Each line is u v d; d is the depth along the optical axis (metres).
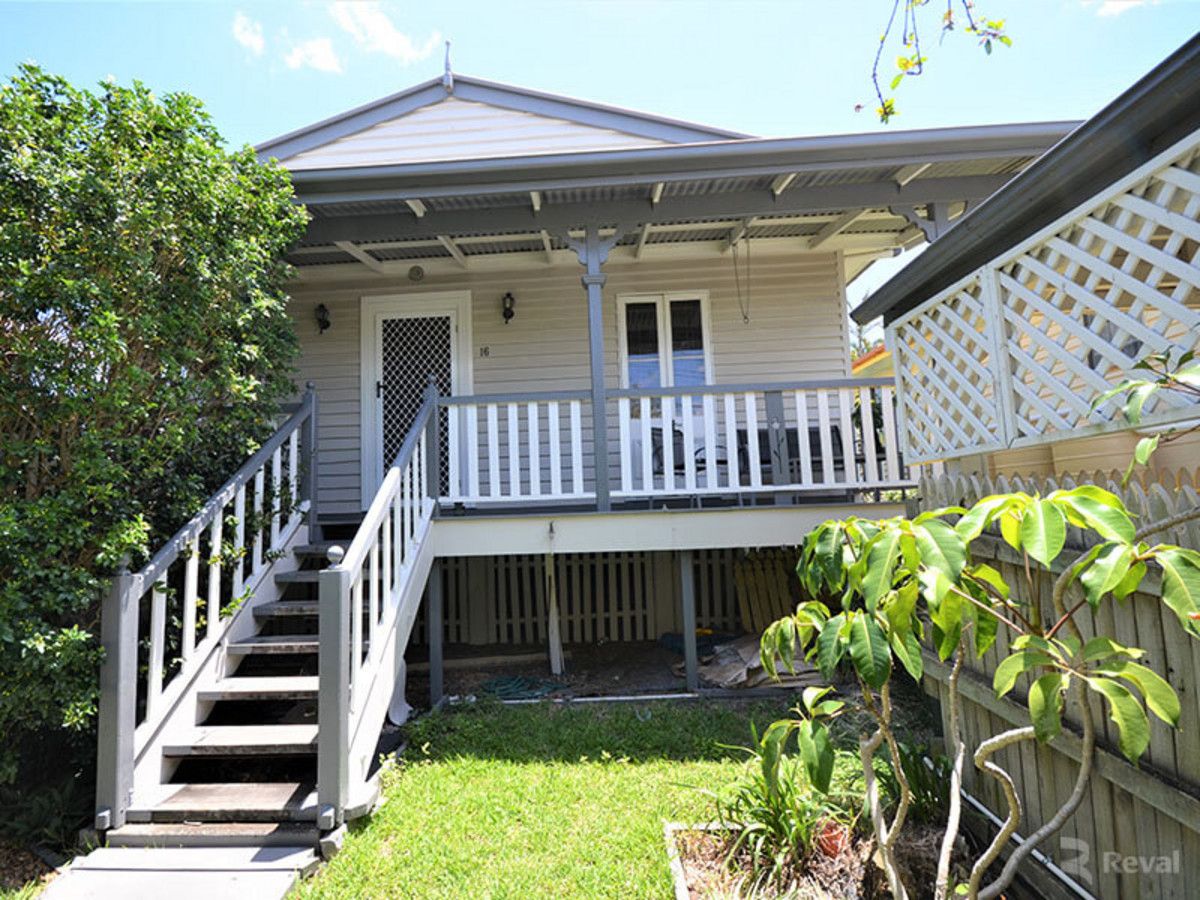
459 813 2.93
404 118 7.27
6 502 2.79
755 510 4.70
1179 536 1.80
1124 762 1.89
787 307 6.79
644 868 2.45
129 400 3.03
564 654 6.00
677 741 3.73
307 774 3.32
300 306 6.89
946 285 3.53
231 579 3.97
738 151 4.57
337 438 6.76
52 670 2.62
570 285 6.87
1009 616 2.42
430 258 6.54
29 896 2.45
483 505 6.39
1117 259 2.50
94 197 2.90
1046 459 3.57
